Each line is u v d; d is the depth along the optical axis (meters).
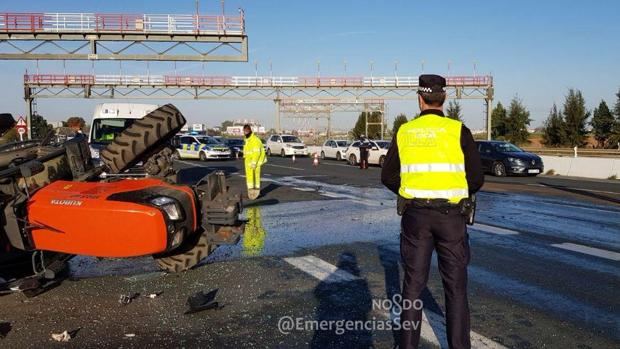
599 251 7.00
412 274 3.39
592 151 40.69
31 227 4.74
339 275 5.82
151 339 4.11
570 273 5.91
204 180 5.25
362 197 13.05
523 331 4.20
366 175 20.70
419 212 3.33
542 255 6.77
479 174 3.31
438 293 5.16
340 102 51.97
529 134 60.38
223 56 28.84
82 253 4.70
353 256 6.72
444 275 3.39
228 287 5.41
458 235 3.30
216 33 28.20
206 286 5.45
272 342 4.03
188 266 5.86
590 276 5.78
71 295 5.20
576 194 14.03
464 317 3.34
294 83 48.25
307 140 88.06
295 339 4.08
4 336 4.20
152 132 6.21
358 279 5.66
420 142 3.33
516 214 10.28
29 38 27.52
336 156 36.25
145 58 28.59
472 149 3.31
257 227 8.84
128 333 4.24
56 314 4.68
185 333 4.22
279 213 10.40
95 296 5.16
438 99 3.40
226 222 5.11
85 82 45.41
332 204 11.72
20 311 4.77
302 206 11.41
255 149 12.55
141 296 5.15
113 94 46.44
